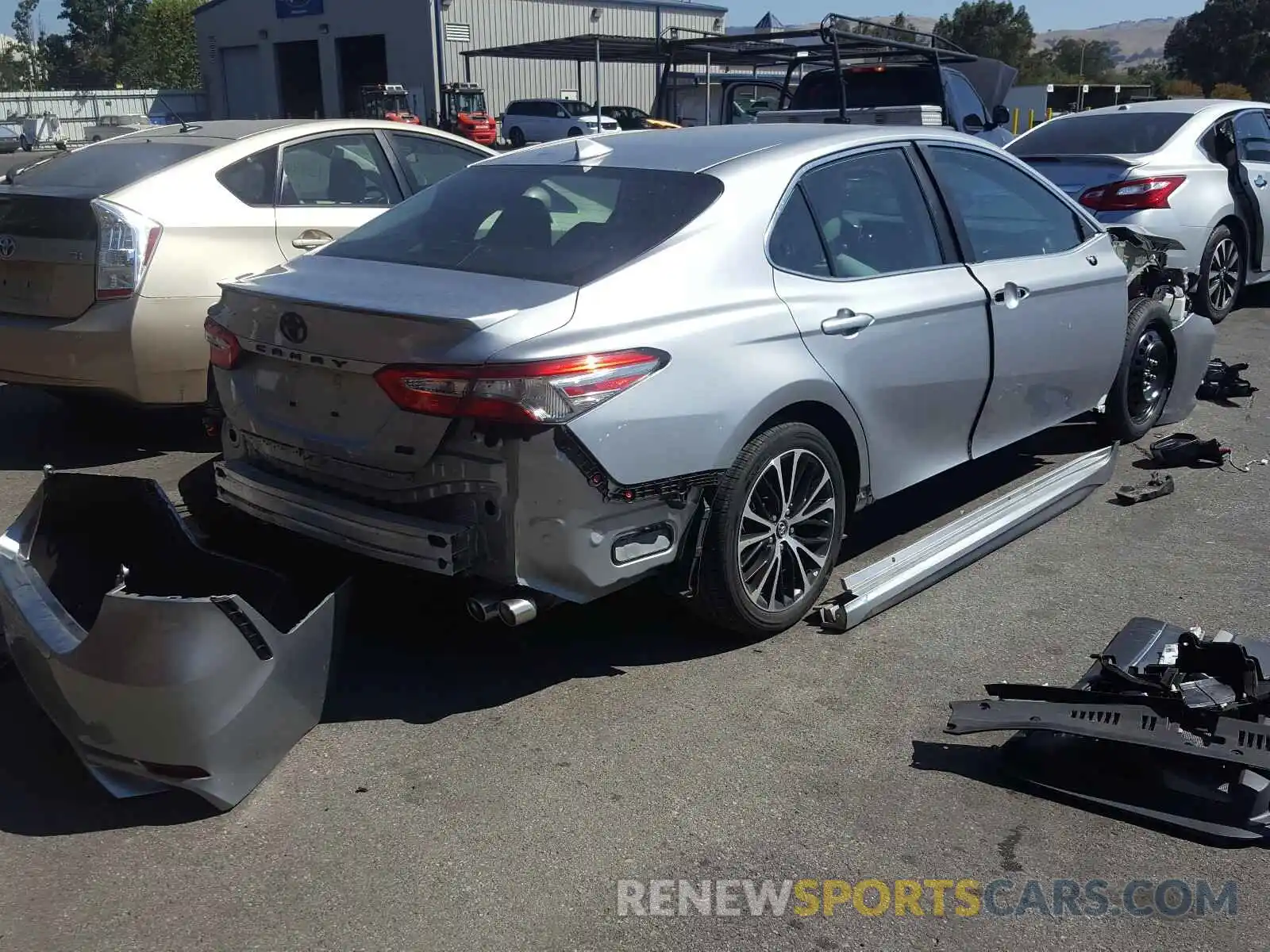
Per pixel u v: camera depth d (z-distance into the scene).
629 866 2.91
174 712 2.98
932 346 4.43
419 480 3.42
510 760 3.36
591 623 4.21
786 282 3.96
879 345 4.21
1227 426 6.80
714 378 3.62
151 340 5.64
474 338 3.29
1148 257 6.21
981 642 4.10
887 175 4.54
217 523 4.40
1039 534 5.14
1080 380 5.45
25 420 6.97
